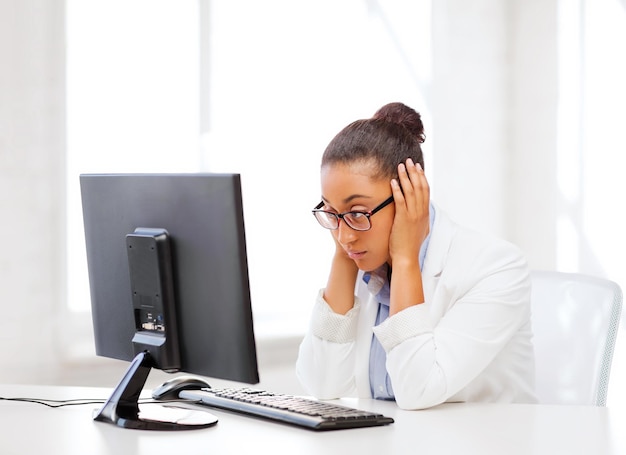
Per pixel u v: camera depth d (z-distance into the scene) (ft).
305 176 13.15
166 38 11.75
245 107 12.53
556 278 7.41
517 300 6.24
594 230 14.53
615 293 7.06
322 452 4.39
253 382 5.02
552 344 7.21
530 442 4.65
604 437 4.78
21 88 10.37
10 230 10.32
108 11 11.19
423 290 6.40
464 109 15.03
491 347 6.04
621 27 14.16
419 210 6.00
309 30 13.15
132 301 5.48
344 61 13.56
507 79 15.53
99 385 11.03
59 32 10.71
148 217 5.35
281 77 12.88
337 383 6.60
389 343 5.89
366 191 5.94
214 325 5.10
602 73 14.42
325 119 13.35
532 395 6.64
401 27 14.23
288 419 5.09
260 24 12.65
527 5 15.39
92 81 11.08
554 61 15.06
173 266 5.25
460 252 6.42
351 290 6.58
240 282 4.95
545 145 15.20
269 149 12.78
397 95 14.20
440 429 5.00
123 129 11.39
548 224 15.17
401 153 6.04
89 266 5.86
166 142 11.79
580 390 7.00
